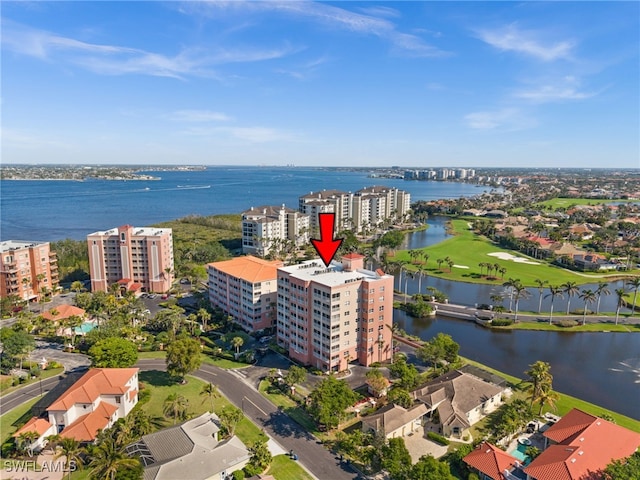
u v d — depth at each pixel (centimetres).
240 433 9269
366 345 12500
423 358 12462
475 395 10219
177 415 9712
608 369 12781
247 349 13725
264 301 15200
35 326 14812
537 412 10125
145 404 10381
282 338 13738
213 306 17425
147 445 8188
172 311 15338
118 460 6962
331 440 9150
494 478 7488
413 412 9556
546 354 13825
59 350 13550
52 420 9094
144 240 19312
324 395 9600
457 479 7869
